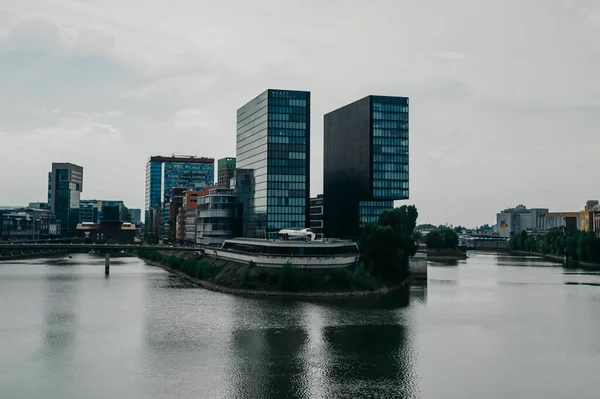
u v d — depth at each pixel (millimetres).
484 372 92062
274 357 98625
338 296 166875
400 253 194875
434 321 130500
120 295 167875
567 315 140500
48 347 105438
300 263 174875
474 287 196000
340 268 176250
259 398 79188
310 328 120875
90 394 81000
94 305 149000
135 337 112688
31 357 99000
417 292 180625
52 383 85562
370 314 137750
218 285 182625
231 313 137375
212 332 116750
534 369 94188
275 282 173000
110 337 112812
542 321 132375
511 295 175625
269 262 178000
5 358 98375
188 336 113312
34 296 165125
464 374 90875
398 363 96125
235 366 93500
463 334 117875
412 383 85938
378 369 92625
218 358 98000
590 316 139125
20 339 111438
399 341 110812
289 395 80312
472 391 83188
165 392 81625
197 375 89000
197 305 149250
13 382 86062
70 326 122750
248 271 177625
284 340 110188
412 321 129875
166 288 185250
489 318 135375
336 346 106125
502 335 117375
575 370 93938
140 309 143000
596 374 91938
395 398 79625
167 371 90938
